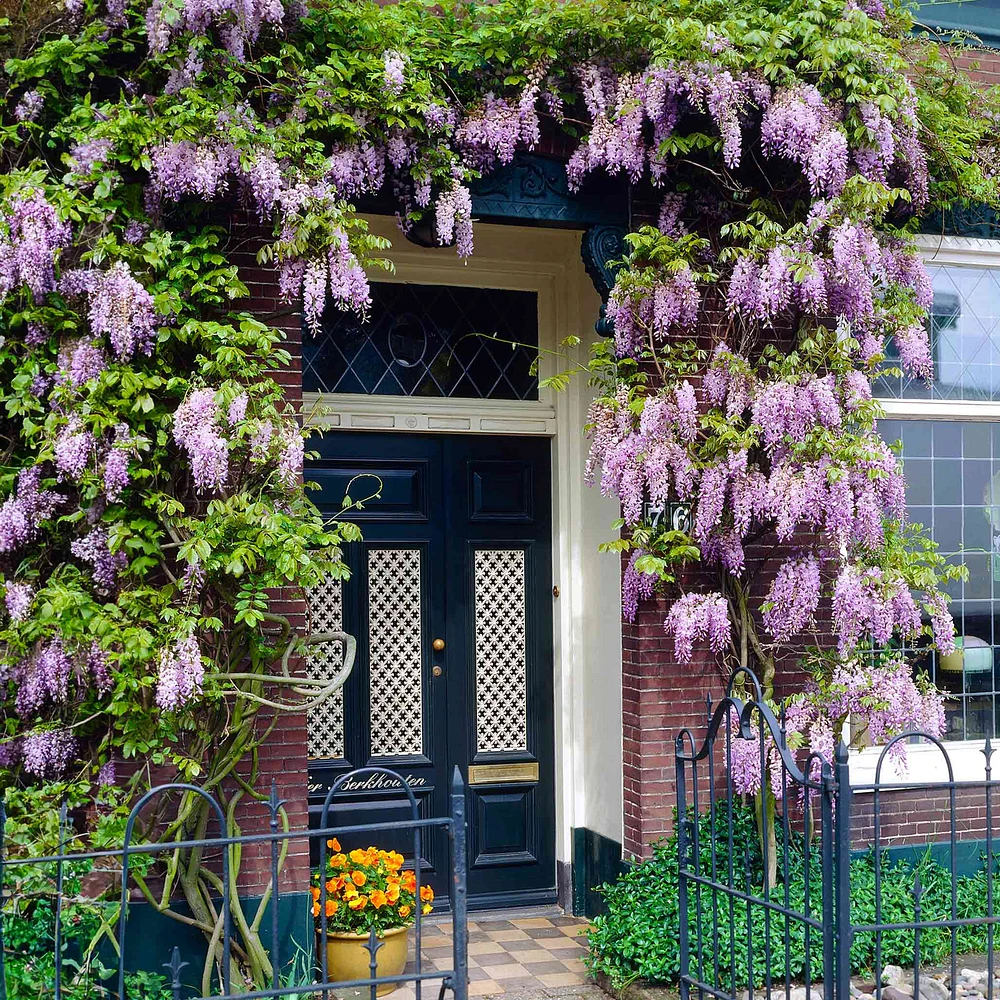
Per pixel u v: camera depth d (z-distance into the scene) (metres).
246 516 4.07
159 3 4.18
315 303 4.34
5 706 4.14
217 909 4.36
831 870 3.45
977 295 6.02
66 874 3.91
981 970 4.72
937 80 5.60
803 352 5.17
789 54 4.91
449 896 5.75
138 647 3.92
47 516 4.14
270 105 4.50
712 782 4.00
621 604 5.41
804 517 4.88
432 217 4.89
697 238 5.02
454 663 5.83
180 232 4.44
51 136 4.21
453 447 5.91
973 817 5.65
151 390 4.24
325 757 5.59
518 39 4.86
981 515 5.92
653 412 4.85
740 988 4.39
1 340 4.14
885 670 4.98
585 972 4.91
